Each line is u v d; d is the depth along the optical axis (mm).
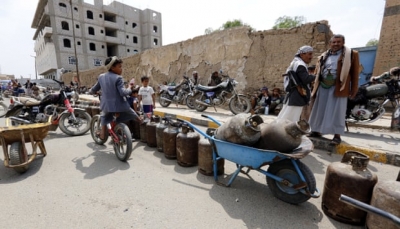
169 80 11617
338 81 3537
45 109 5188
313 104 3945
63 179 2838
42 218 2027
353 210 1869
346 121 4801
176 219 2012
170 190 2557
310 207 2217
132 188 2602
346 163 2053
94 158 3641
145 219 2012
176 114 7238
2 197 2396
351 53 3471
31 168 3205
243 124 2268
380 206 1622
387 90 4293
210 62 9328
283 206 2232
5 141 2906
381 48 9656
